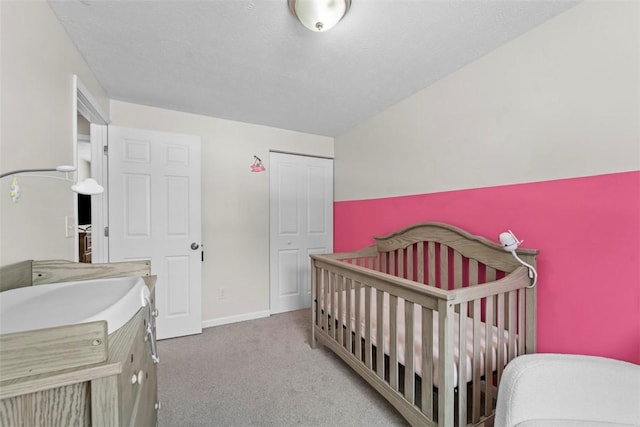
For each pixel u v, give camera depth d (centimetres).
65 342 52
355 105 245
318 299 225
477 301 121
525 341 143
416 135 221
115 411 55
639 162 113
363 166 288
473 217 178
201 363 202
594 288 126
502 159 162
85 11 129
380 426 142
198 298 255
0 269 90
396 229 243
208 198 272
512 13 133
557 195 138
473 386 121
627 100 115
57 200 133
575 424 90
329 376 186
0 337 49
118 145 227
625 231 117
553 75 138
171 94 221
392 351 139
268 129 302
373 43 156
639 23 112
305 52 164
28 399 50
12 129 100
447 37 151
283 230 315
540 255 144
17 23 103
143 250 235
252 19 135
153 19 135
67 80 145
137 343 78
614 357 119
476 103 175
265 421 145
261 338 245
